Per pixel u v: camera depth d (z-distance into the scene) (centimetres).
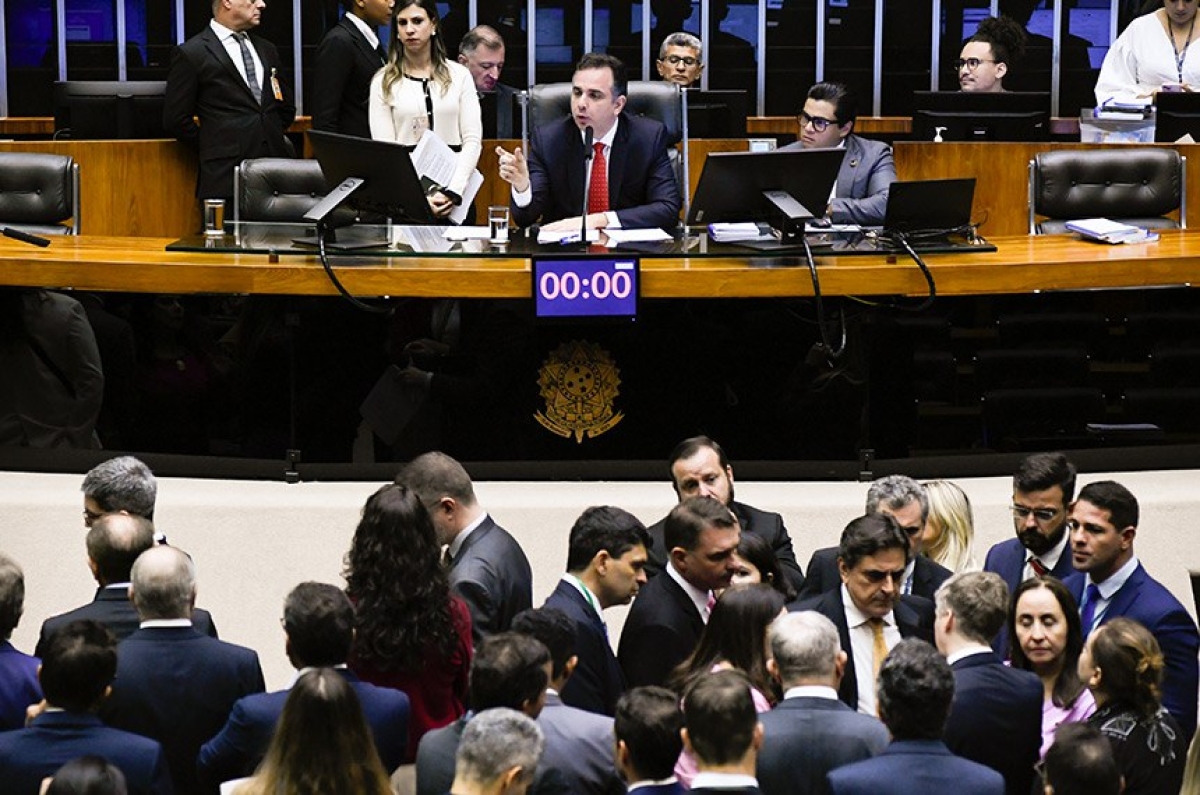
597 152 978
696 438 730
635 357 901
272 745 478
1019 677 569
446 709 595
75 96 1347
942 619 576
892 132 1708
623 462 912
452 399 903
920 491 684
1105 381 918
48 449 917
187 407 911
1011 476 917
